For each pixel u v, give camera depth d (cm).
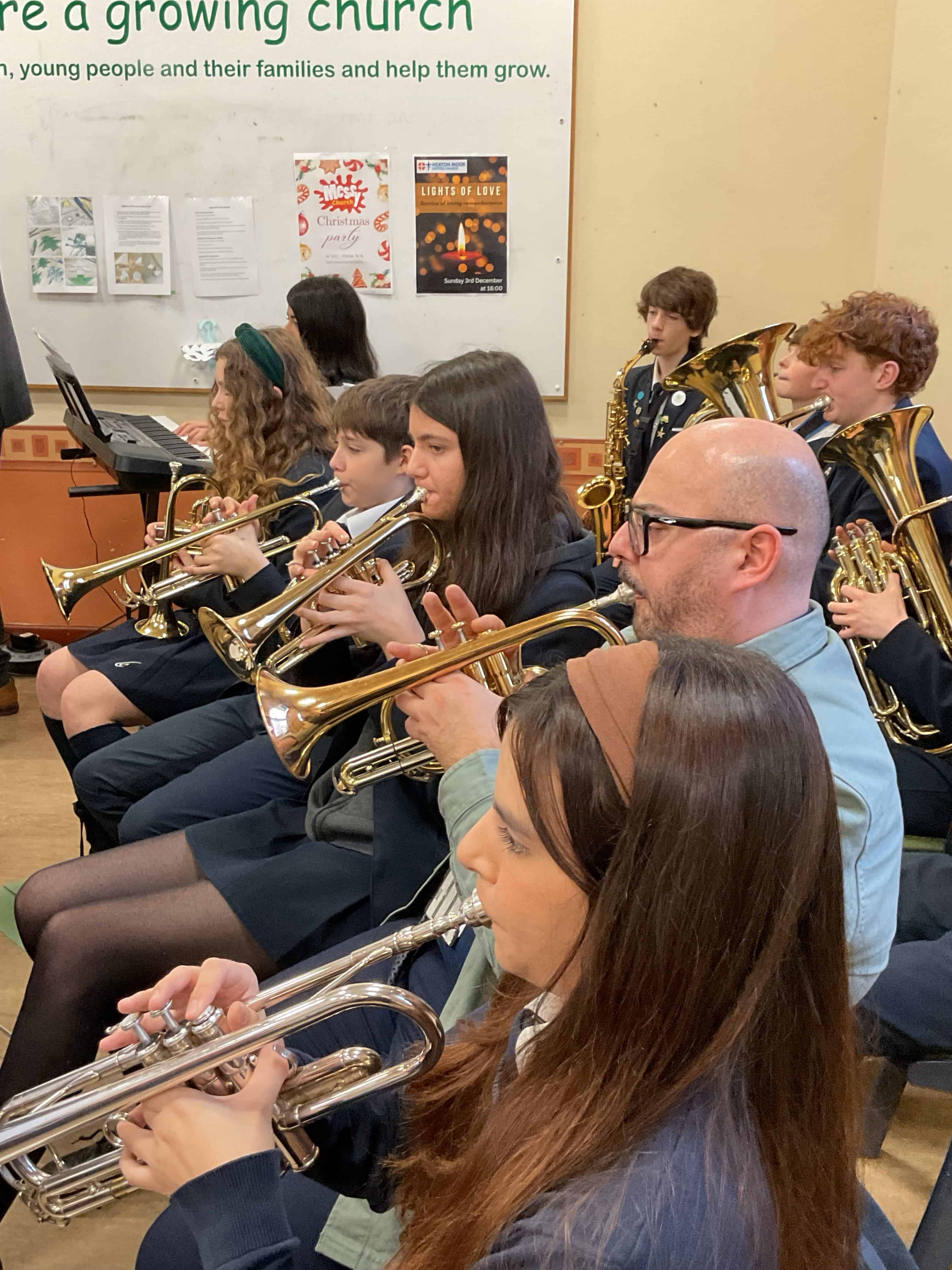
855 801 108
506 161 363
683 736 63
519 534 169
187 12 360
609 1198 61
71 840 286
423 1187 84
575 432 387
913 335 227
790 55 348
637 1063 65
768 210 362
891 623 183
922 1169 181
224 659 178
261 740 210
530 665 163
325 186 371
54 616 420
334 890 158
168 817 197
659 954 63
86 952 156
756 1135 65
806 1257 64
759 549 119
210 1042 83
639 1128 64
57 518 410
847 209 358
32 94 371
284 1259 73
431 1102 89
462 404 165
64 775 325
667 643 70
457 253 372
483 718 130
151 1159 80
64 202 380
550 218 366
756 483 118
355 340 332
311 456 262
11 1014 213
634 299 373
